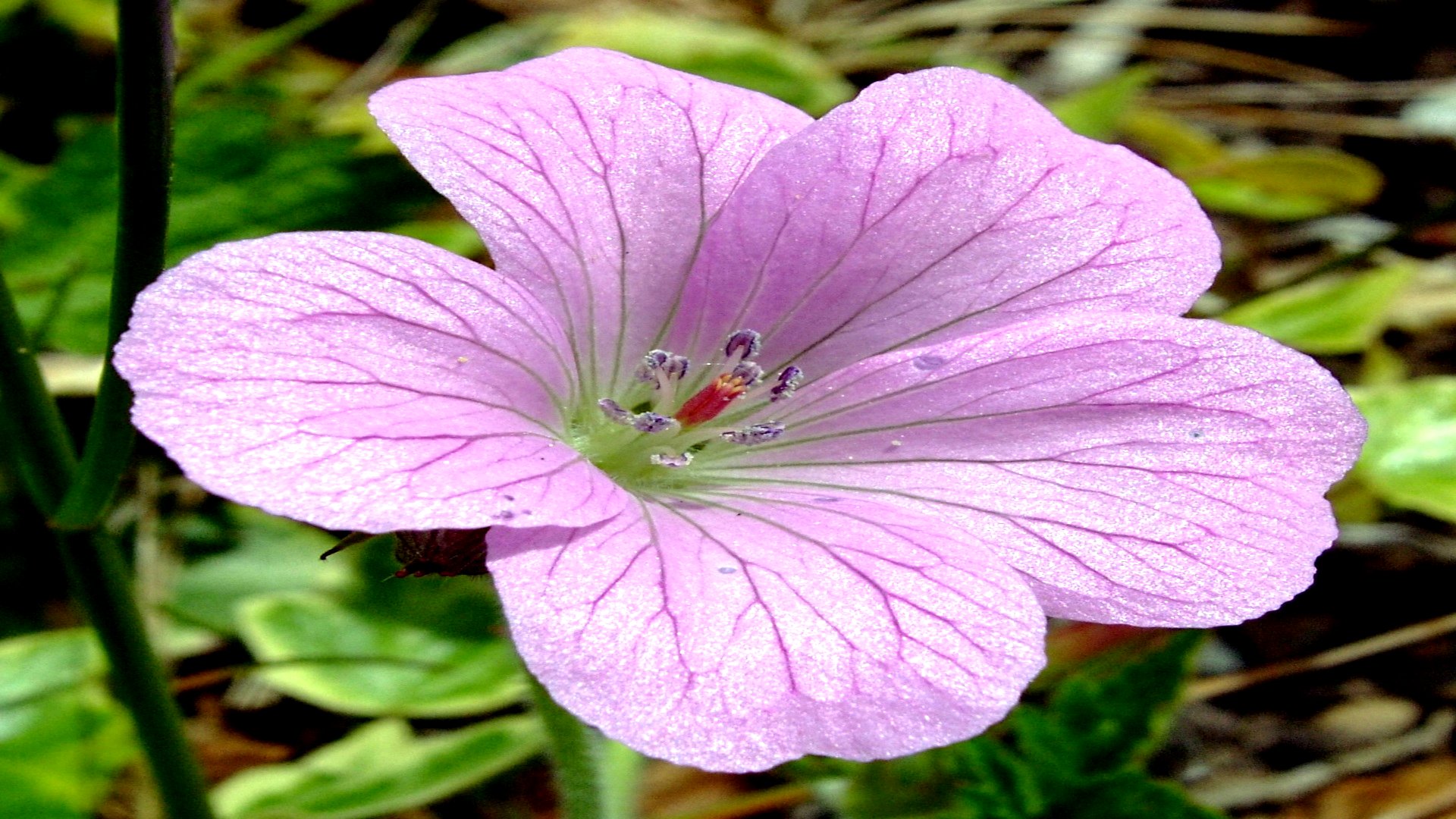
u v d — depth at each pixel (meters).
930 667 0.09
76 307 0.12
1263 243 0.17
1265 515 0.09
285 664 0.12
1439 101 0.18
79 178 0.12
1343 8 0.20
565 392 0.10
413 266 0.09
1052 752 0.11
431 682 0.12
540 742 0.12
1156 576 0.09
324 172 0.12
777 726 0.09
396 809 0.12
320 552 0.13
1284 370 0.09
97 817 0.12
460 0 0.18
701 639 0.09
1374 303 0.14
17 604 0.13
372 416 0.09
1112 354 0.10
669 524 0.09
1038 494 0.09
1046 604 0.09
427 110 0.09
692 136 0.10
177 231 0.12
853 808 0.11
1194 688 0.13
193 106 0.12
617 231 0.10
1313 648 0.13
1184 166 0.17
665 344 0.10
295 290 0.09
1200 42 0.20
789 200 0.10
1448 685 0.13
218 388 0.08
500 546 0.09
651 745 0.08
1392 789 0.12
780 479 0.10
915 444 0.10
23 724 0.12
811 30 0.18
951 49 0.19
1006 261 0.10
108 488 0.10
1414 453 0.13
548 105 0.10
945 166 0.10
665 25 0.16
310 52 0.17
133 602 0.10
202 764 0.12
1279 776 0.13
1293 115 0.18
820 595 0.09
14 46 0.15
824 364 0.10
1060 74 0.19
